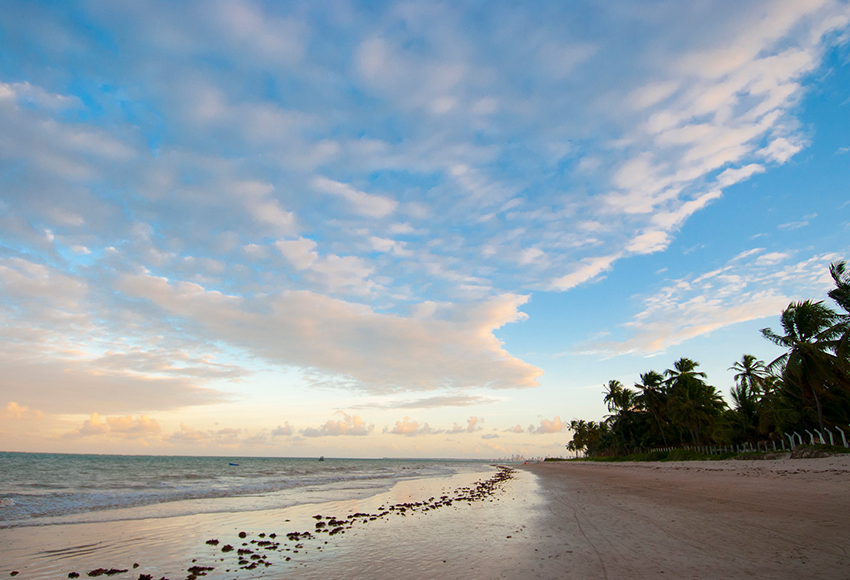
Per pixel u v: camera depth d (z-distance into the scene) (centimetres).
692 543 1048
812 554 895
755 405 5459
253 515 1952
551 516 1666
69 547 1255
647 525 1331
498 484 4106
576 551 1041
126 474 4703
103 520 1748
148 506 2225
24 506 2038
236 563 1071
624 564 897
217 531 1535
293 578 925
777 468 2877
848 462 2631
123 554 1179
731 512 1456
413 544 1249
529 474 6356
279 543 1313
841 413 3809
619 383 8412
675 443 7231
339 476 5800
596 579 805
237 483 4016
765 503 1587
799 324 3778
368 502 2528
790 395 4228
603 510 1734
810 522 1215
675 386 6266
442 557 1067
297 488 3612
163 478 4356
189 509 2139
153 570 1021
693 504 1719
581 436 13488
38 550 1216
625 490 2581
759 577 765
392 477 5694
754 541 1031
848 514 1297
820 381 3622
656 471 4212
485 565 959
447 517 1805
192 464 9219
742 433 5516
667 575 805
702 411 5959
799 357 3650
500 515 1806
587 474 4941
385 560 1063
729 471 3144
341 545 1265
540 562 955
